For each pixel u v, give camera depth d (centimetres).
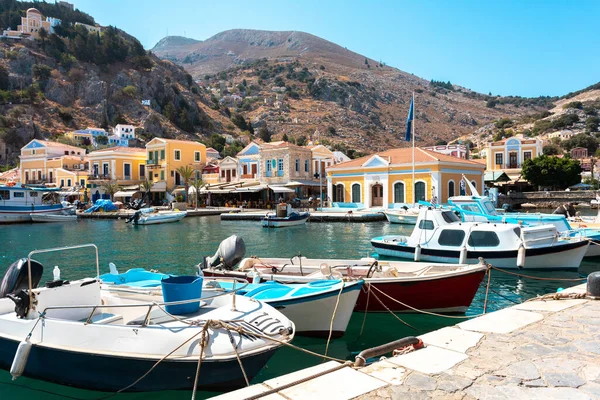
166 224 4166
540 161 6256
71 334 707
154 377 670
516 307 831
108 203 5550
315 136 13412
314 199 5488
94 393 709
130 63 14138
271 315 772
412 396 472
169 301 776
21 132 10194
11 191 4500
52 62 12606
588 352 595
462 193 4578
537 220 2047
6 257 2298
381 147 14762
